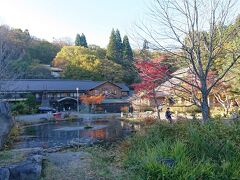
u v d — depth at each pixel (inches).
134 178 217.3
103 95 2319.1
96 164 277.7
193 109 1115.9
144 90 962.7
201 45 389.4
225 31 376.2
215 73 555.5
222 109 1042.1
